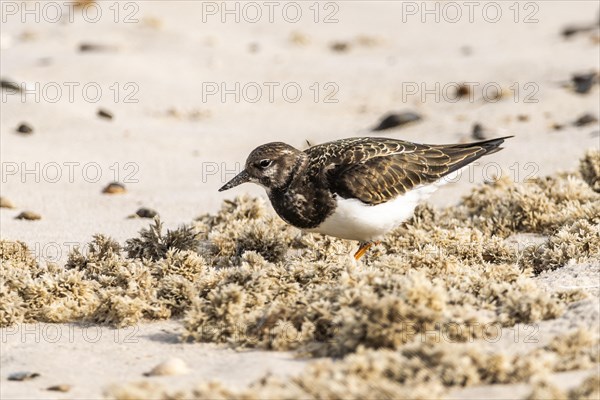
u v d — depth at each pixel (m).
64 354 8.43
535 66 22.73
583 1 31.23
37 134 18.38
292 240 12.17
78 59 23.19
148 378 7.62
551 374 7.18
